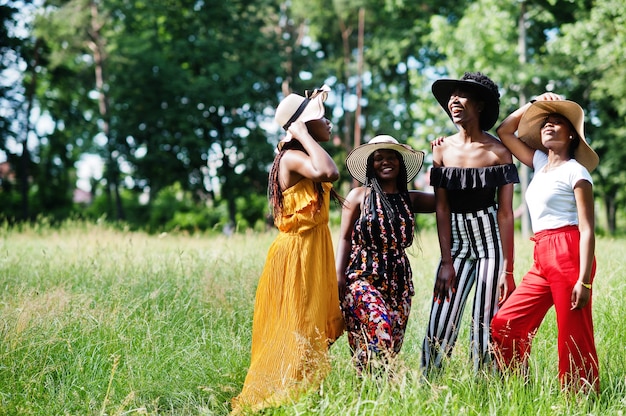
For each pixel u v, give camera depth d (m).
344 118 34.22
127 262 7.81
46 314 5.22
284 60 30.17
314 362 4.03
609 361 4.56
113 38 30.31
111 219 32.84
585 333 4.09
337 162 28.62
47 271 7.71
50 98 32.94
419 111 22.44
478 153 4.39
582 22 19.34
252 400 4.02
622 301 5.68
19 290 5.98
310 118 4.28
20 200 33.72
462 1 24.97
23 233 13.16
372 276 4.35
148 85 29.08
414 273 7.84
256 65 30.11
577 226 4.14
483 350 4.37
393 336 4.41
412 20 28.08
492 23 19.70
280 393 3.93
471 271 4.46
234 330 5.60
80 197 51.56
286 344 4.07
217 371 4.60
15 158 30.42
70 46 29.73
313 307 4.12
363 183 4.52
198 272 7.43
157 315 5.59
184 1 31.16
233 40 30.36
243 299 6.13
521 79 19.44
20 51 28.72
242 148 29.59
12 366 4.47
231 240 10.40
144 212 34.59
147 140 29.78
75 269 7.69
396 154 4.50
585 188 4.00
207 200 32.44
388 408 3.57
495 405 3.68
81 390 4.39
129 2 30.28
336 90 34.31
